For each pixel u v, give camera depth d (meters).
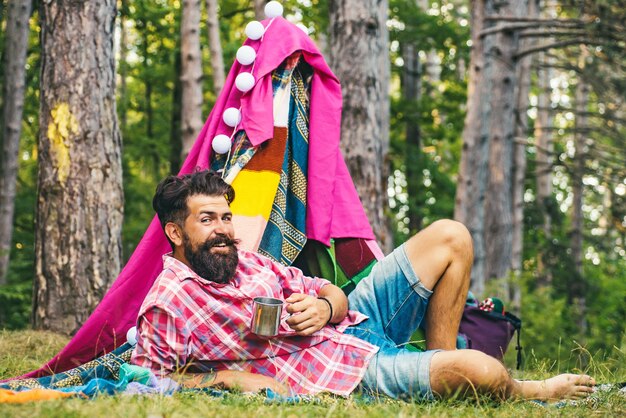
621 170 19.55
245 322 3.45
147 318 3.37
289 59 4.50
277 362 3.50
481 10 14.12
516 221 19.62
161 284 3.41
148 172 20.03
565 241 24.14
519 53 14.99
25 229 17.45
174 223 3.51
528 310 14.10
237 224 4.15
